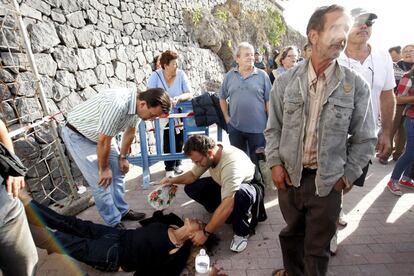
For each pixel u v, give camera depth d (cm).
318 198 167
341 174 161
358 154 162
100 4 531
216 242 265
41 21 389
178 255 225
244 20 1473
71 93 424
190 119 410
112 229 246
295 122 166
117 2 593
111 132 237
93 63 483
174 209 335
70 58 429
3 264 166
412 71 318
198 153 239
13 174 152
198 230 233
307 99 162
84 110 253
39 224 232
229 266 239
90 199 355
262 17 1678
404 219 297
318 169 161
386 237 267
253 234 280
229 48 1230
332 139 157
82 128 256
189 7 1033
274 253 253
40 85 323
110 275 234
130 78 595
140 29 682
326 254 175
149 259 222
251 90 333
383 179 394
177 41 898
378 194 352
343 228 284
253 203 263
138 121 282
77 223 246
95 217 331
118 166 296
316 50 154
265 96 342
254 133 348
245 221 256
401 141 445
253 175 284
